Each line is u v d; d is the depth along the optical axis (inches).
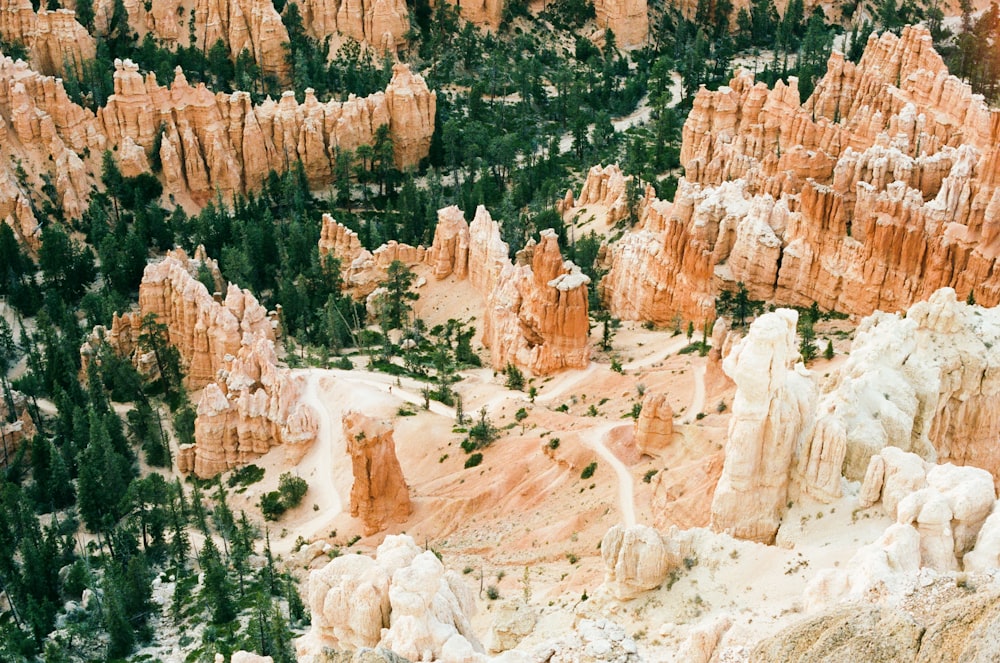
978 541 2881.4
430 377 6628.9
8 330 7559.1
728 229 6825.8
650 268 6919.3
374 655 2687.0
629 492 4601.4
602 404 5679.1
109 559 5378.9
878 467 3171.8
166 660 4549.7
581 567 4188.0
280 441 6190.9
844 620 2480.3
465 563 4598.9
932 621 2400.3
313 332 7529.5
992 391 3951.8
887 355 3784.5
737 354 3284.9
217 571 4761.3
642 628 3041.3
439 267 7834.6
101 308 7637.8
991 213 5728.3
